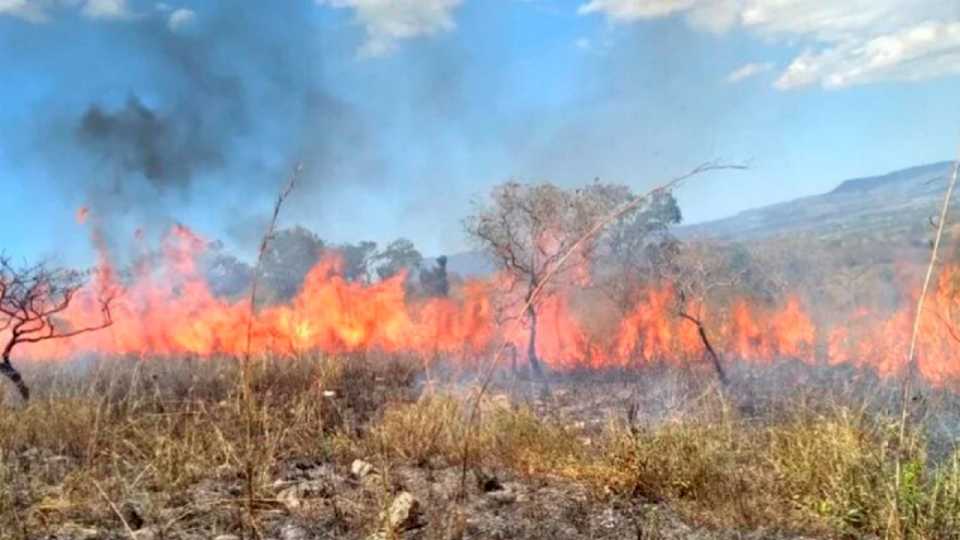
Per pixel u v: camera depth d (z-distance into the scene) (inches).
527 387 440.8
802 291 608.4
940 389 350.9
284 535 182.5
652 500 218.1
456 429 263.1
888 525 186.2
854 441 225.3
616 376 467.8
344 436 277.0
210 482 222.4
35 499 205.5
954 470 203.5
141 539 177.9
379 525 183.0
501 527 189.8
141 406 313.0
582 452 257.9
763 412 329.1
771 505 210.8
